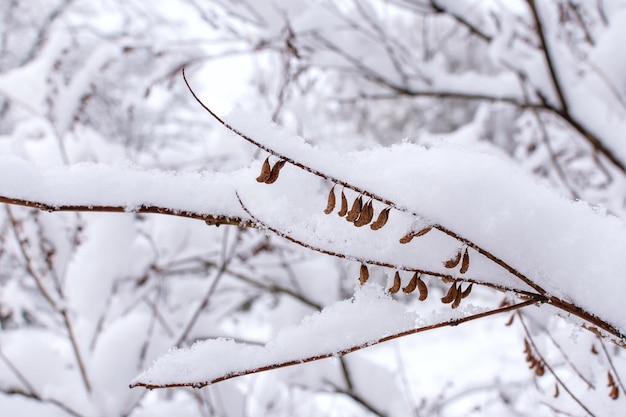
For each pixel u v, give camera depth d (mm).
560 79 862
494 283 392
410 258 391
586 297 387
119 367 749
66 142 990
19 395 728
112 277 850
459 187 385
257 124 372
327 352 393
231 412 870
